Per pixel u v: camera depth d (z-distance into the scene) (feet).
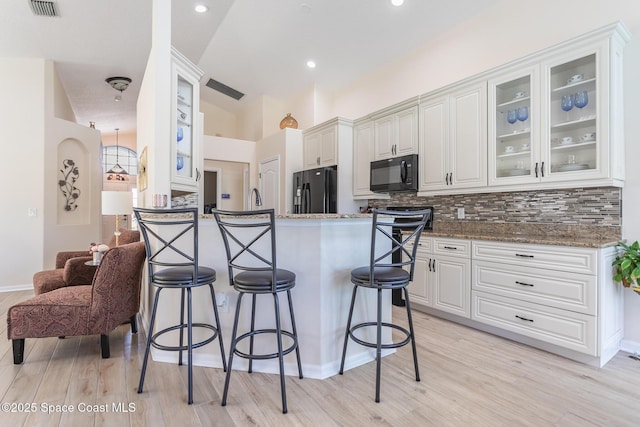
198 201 13.71
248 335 6.38
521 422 5.47
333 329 7.21
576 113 8.68
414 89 13.70
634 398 6.16
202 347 7.57
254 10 13.12
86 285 9.75
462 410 5.80
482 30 11.30
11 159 14.35
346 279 7.43
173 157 9.22
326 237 7.09
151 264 6.73
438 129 11.59
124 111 22.09
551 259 7.98
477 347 8.50
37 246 14.73
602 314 7.29
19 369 7.25
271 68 17.15
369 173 14.43
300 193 16.33
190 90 10.46
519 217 10.30
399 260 11.83
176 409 5.81
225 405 5.93
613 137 7.82
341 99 17.62
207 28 14.51
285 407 5.74
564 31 9.30
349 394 6.31
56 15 11.83
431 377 6.96
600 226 8.62
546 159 8.87
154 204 8.23
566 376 6.98
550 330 7.98
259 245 7.32
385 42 13.42
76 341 8.92
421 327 9.96
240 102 22.31
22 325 7.35
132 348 8.45
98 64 15.42
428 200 13.04
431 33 12.57
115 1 11.44
